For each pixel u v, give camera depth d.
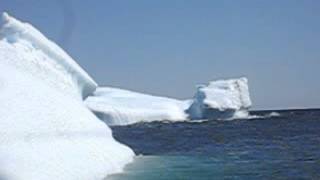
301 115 88.25
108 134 15.84
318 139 30.36
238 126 50.56
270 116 81.38
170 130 45.31
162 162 16.56
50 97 12.09
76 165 10.18
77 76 17.83
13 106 9.59
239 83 64.44
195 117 63.88
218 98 61.59
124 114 56.16
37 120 10.08
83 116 13.66
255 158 18.72
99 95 69.25
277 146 25.28
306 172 14.52
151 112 60.50
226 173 14.11
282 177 13.52
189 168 15.07
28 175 7.92
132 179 12.27
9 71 11.31
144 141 31.09
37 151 9.08
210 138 33.50
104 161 12.45
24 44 15.20
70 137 11.38
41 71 14.83
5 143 8.35
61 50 18.02
